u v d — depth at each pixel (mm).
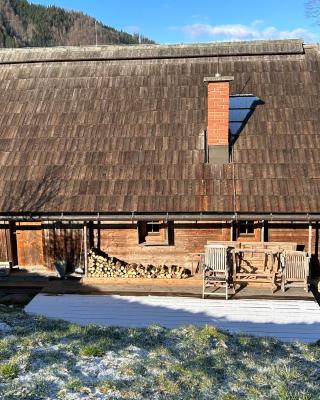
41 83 16500
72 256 13578
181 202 12281
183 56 16734
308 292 11867
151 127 14406
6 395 5953
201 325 10211
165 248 13242
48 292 12328
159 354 7461
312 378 6980
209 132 13219
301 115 14250
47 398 5949
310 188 12305
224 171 12945
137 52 17078
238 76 15969
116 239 13383
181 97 15297
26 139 14438
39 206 12562
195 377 6730
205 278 12047
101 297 11930
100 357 7223
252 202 12109
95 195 12672
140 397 6098
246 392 6418
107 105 15352
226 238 13031
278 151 13289
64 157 13781
